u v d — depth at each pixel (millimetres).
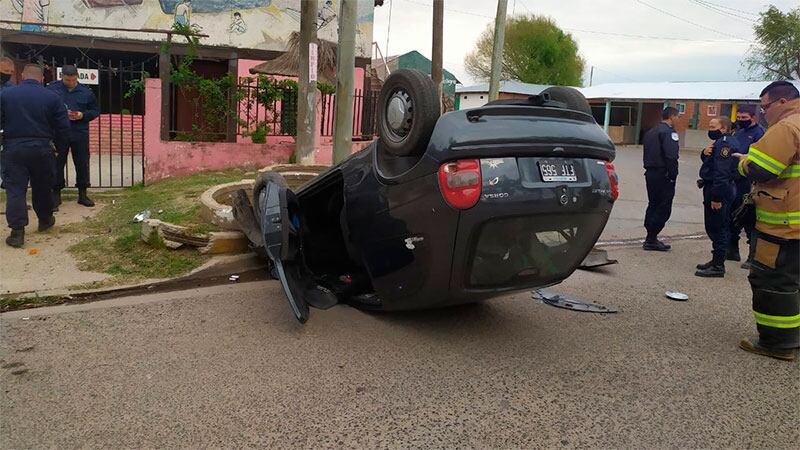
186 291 5461
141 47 15273
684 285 6414
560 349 4410
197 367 3883
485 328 4777
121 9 15078
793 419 3473
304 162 10945
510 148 3871
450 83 34406
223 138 11492
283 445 3029
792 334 4324
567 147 4070
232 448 2990
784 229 4250
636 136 39000
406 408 3441
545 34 49281
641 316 5273
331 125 13453
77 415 3254
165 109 10609
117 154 15539
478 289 4180
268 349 4203
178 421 3223
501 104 4242
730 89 35531
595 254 6926
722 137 6707
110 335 4371
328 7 16578
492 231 3918
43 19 14711
